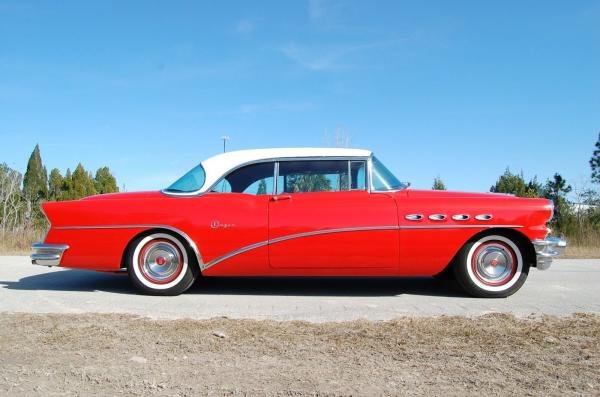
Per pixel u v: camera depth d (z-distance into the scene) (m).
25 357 3.57
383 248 5.69
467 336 4.07
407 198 5.86
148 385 3.11
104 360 3.51
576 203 18.41
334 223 5.69
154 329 4.27
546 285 6.77
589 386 3.05
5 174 17.69
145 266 5.97
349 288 6.51
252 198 5.91
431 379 3.16
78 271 8.07
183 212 5.86
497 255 5.87
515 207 5.75
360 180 5.98
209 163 6.11
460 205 5.76
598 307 5.34
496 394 2.95
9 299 5.76
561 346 3.79
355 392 2.97
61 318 4.64
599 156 28.77
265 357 3.57
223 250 5.78
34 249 5.98
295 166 6.03
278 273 5.84
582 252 11.87
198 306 5.41
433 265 5.77
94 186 25.38
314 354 3.63
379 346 3.81
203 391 3.02
